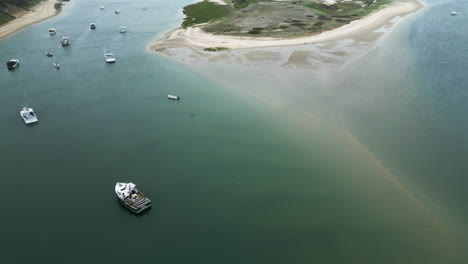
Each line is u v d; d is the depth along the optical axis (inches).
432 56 3560.5
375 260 1416.1
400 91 2775.6
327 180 1841.8
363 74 3100.4
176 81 3083.2
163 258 1429.6
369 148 2085.4
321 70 3191.4
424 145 2110.0
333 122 2352.4
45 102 2753.4
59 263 1409.9
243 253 1450.5
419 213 1628.9
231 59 3526.1
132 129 2356.1
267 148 2110.0
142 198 1684.3
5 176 1895.9
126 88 2982.3
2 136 2293.3
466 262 1405.0
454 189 1775.3
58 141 2229.3
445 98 2667.3
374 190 1769.2
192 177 1883.6
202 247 1477.6
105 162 2014.0
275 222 1596.9
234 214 1642.5
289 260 1419.8
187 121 2433.6
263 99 2679.6
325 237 1519.4
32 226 1578.5
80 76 3250.5
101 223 1598.2
